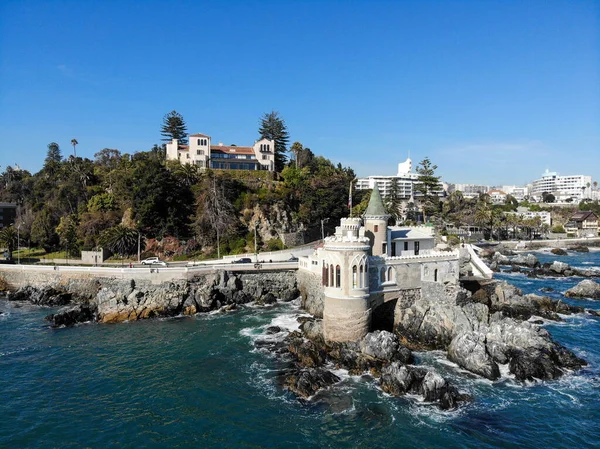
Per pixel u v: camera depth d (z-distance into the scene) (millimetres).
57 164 161500
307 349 55812
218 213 116000
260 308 79875
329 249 59594
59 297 82625
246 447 38500
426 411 43625
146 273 81938
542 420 42000
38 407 44875
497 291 77188
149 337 64375
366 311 59625
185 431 40844
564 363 53094
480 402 45250
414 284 68188
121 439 39562
